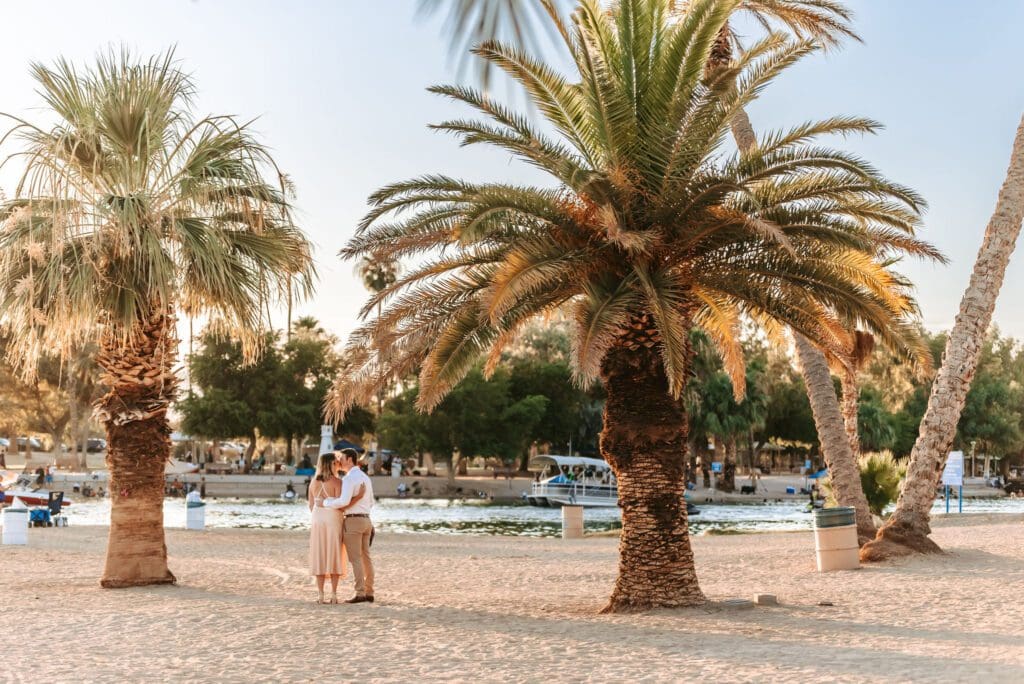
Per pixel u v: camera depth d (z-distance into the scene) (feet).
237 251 50.65
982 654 27.96
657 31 43.88
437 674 26.20
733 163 42.52
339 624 35.81
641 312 42.96
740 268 43.96
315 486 43.11
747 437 250.78
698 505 200.44
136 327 49.67
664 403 42.96
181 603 42.29
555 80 42.96
